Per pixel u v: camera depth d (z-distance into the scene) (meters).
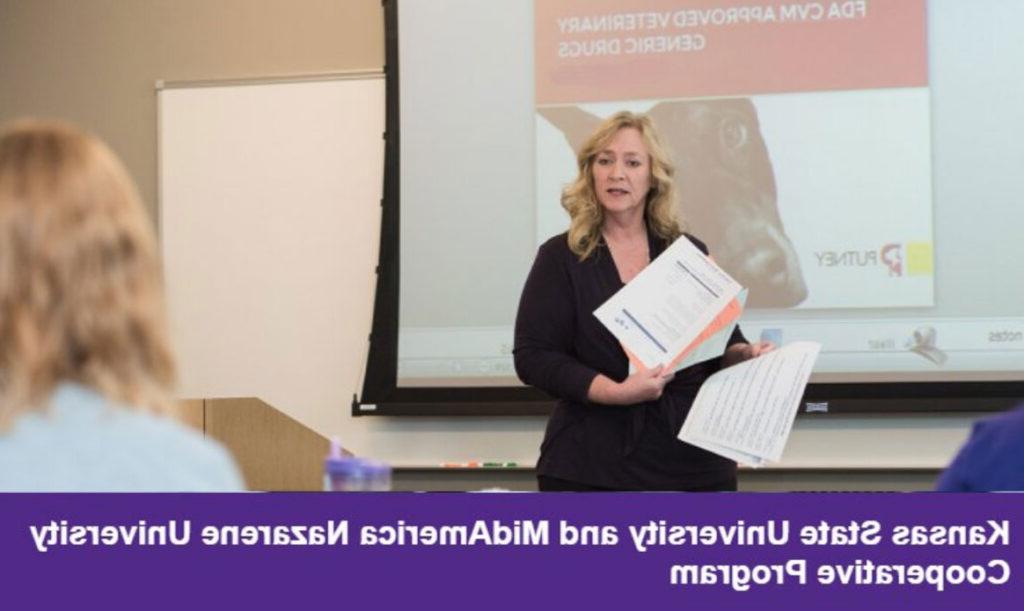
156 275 1.18
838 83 4.11
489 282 4.22
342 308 4.33
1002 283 4.01
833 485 4.07
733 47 4.16
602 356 2.51
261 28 4.45
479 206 4.24
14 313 1.11
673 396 2.48
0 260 1.11
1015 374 3.99
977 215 4.03
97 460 1.11
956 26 4.07
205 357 4.39
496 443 4.23
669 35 4.18
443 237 4.25
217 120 4.44
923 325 4.03
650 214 2.58
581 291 2.53
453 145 4.26
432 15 4.29
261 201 4.40
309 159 4.38
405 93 4.29
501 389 4.18
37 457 1.10
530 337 2.55
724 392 2.38
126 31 4.53
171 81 4.49
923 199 4.05
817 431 4.07
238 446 2.77
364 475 1.60
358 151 4.36
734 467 2.56
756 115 4.14
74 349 1.12
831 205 4.09
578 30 4.23
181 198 4.45
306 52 4.42
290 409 4.34
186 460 1.13
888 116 4.08
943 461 4.02
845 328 4.06
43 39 4.58
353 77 4.37
